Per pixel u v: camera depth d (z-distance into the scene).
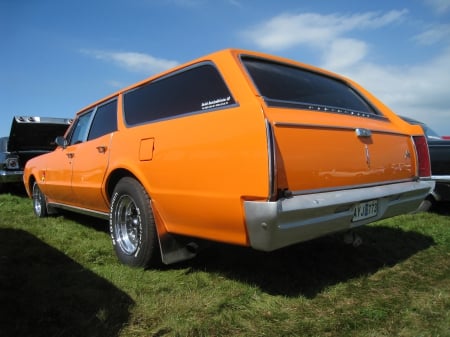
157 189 2.99
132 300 2.60
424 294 2.80
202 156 2.58
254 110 2.34
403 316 2.44
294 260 3.47
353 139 2.80
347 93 3.68
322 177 2.52
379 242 4.16
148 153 3.09
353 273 3.23
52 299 2.62
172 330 2.23
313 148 2.47
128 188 3.31
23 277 3.03
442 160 5.46
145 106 3.42
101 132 4.12
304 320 2.37
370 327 2.30
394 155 3.21
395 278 3.13
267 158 2.21
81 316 2.38
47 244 4.07
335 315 2.45
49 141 10.02
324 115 2.78
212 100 2.68
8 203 7.62
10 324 2.26
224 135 2.46
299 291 2.81
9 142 9.48
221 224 2.51
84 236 4.52
